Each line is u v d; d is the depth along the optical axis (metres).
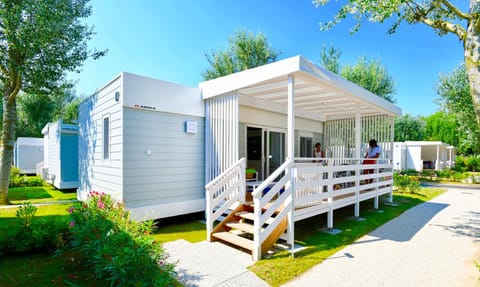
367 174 7.78
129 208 5.51
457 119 14.59
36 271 3.53
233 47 19.45
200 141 6.86
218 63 19.53
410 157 22.78
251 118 7.91
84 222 3.63
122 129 5.48
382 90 18.91
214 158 6.56
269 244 4.31
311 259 4.03
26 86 8.48
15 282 3.22
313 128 11.00
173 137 6.31
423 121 34.56
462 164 25.73
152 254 3.00
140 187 5.71
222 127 6.35
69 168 10.74
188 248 4.52
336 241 4.91
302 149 10.44
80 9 8.38
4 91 8.28
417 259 4.06
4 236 4.07
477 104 3.02
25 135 21.97
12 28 7.11
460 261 3.99
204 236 5.32
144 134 5.81
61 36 7.84
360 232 5.50
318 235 5.30
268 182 4.23
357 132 7.77
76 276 3.34
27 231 4.24
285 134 9.37
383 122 9.56
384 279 3.39
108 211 4.01
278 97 7.39
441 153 26.67
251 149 8.50
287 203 4.65
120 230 3.29
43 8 7.13
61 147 10.54
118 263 2.55
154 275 2.72
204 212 6.86
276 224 4.38
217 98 6.54
